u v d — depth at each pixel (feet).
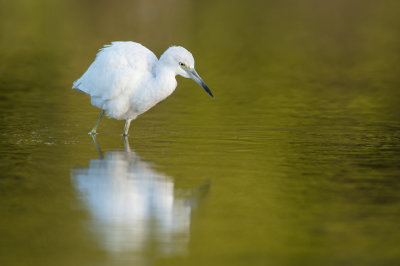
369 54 92.43
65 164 38.65
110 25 112.27
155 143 44.88
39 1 142.10
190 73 43.14
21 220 29.01
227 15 130.31
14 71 74.28
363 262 25.16
